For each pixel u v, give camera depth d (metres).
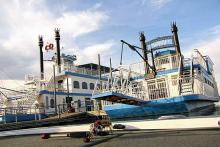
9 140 17.12
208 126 14.31
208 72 46.47
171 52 38.69
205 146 9.27
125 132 16.06
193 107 28.92
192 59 29.61
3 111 33.47
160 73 31.47
